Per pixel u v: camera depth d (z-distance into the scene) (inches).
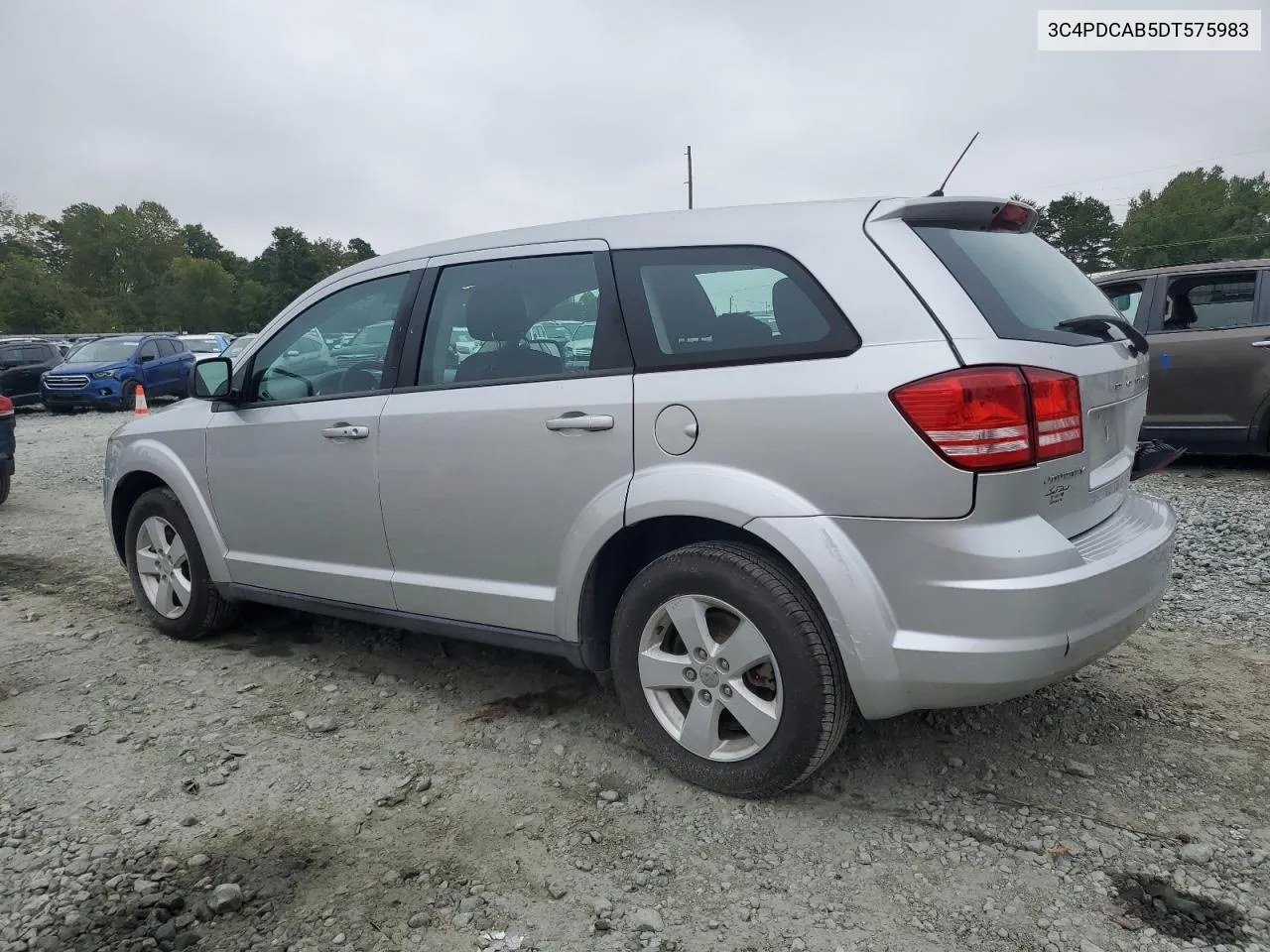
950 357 93.7
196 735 132.6
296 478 148.4
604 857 101.3
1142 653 153.9
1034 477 94.4
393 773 120.7
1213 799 109.6
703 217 115.2
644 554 122.8
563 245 124.3
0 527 283.4
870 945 86.7
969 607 92.7
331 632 177.3
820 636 101.4
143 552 178.7
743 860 100.0
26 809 112.6
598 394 114.7
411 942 88.1
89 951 87.0
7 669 159.2
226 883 97.2
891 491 95.2
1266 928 87.4
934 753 121.9
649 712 116.5
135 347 784.9
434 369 134.0
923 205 105.4
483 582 129.1
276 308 4082.2
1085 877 96.0
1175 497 265.3
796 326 103.7
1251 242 2910.9
